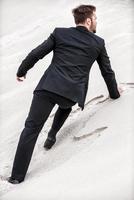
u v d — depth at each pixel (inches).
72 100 168.9
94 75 250.7
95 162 145.0
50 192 137.0
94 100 207.0
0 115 242.1
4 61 341.4
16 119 231.9
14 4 487.8
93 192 125.0
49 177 150.9
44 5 471.2
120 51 280.4
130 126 161.6
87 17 175.3
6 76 304.2
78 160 155.1
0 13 462.3
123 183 123.5
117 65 251.9
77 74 170.1
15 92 271.7
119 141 153.6
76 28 175.2
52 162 172.1
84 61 171.2
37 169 172.7
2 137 215.6
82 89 170.2
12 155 194.1
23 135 169.2
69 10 438.3
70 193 129.9
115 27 348.2
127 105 180.9
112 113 179.2
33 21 430.3
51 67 172.1
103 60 179.2
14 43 381.7
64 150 175.6
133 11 398.0
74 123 194.5
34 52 171.0
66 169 151.3
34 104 170.9
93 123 180.9
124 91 197.8
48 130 202.5
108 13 398.3
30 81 283.1
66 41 171.9
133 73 229.9
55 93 167.9
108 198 120.5
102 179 130.6
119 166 134.2
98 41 174.7
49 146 183.8
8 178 171.8
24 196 143.5
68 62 170.1
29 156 168.6
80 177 138.5
